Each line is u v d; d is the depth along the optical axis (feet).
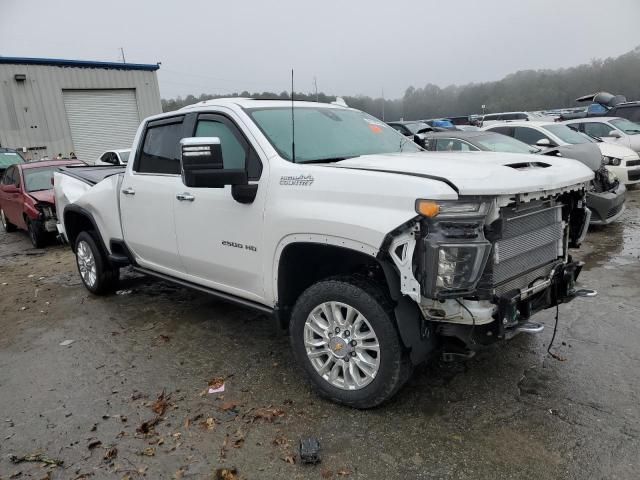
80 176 19.10
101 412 10.71
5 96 64.08
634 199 34.06
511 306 9.00
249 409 10.53
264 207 10.74
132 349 13.85
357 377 10.13
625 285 16.97
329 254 10.48
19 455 9.38
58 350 14.10
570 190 10.32
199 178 9.78
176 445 9.45
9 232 36.40
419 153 11.96
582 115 58.13
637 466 8.25
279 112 12.34
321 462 8.78
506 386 10.88
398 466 8.57
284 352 13.16
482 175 8.64
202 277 13.47
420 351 9.34
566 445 8.86
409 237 8.46
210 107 12.70
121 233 16.05
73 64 68.08
